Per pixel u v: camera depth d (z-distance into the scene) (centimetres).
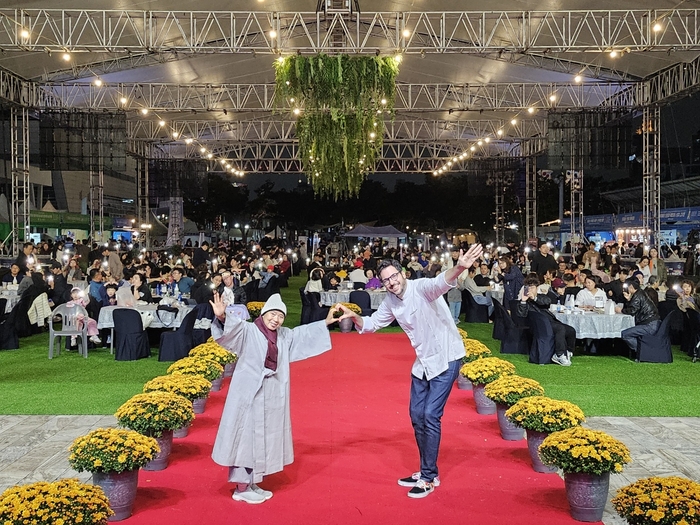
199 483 486
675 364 999
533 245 2384
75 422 672
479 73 2380
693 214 2600
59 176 3581
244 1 1838
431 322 466
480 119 2947
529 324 1026
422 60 2312
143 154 3080
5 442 605
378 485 481
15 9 1598
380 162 3362
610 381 874
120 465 412
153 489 474
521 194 3362
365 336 1260
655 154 2178
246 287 1702
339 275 1800
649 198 2259
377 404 728
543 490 475
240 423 442
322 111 1420
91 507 343
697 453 576
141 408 507
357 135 1415
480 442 593
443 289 456
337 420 662
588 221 3544
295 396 765
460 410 710
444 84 2325
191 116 2941
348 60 1399
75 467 418
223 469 518
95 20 1777
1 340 1115
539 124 2930
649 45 1545
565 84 2300
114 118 2291
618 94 2312
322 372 908
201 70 2323
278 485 480
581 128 2278
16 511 326
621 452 421
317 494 463
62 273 1470
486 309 1485
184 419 518
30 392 805
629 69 2128
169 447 521
